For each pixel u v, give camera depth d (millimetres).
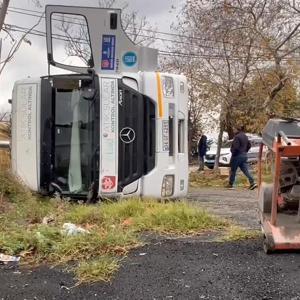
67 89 10328
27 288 4969
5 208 8703
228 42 21453
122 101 10312
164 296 4727
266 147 6703
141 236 6879
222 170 22141
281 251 5879
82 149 10297
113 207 8484
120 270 5410
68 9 10477
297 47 21312
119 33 10469
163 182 10578
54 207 9156
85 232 6672
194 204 10109
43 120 10438
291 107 22922
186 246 6340
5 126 20062
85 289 4926
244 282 5008
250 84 21797
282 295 4688
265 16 21156
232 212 9625
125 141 10312
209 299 4637
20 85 10789
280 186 6156
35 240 6156
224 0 21156
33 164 10531
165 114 10609
